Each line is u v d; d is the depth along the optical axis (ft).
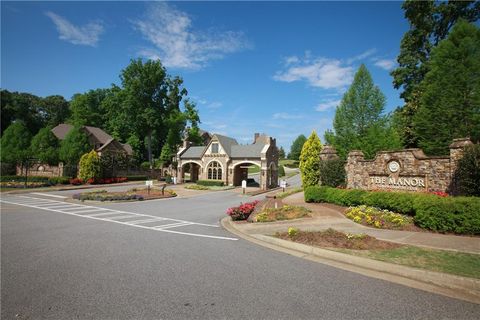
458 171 41.01
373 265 22.40
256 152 139.13
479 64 68.28
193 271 21.86
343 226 37.78
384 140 86.22
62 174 123.75
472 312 15.34
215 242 31.99
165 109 187.01
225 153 141.18
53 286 18.90
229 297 17.15
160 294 17.61
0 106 199.62
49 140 133.39
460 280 18.52
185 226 42.91
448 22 97.55
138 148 206.08
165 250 28.30
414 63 100.01
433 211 33.55
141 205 69.82
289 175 245.86
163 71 177.99
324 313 15.16
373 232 33.76
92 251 27.84
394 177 52.95
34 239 33.14
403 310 15.53
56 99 249.75
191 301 16.63
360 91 94.68
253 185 150.20
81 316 14.89
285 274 21.16
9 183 105.60
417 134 77.56
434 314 15.11
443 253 24.50
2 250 28.14
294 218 43.62
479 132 67.10
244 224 41.86
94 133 184.75
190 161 153.58
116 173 148.25
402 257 23.50
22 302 16.55
